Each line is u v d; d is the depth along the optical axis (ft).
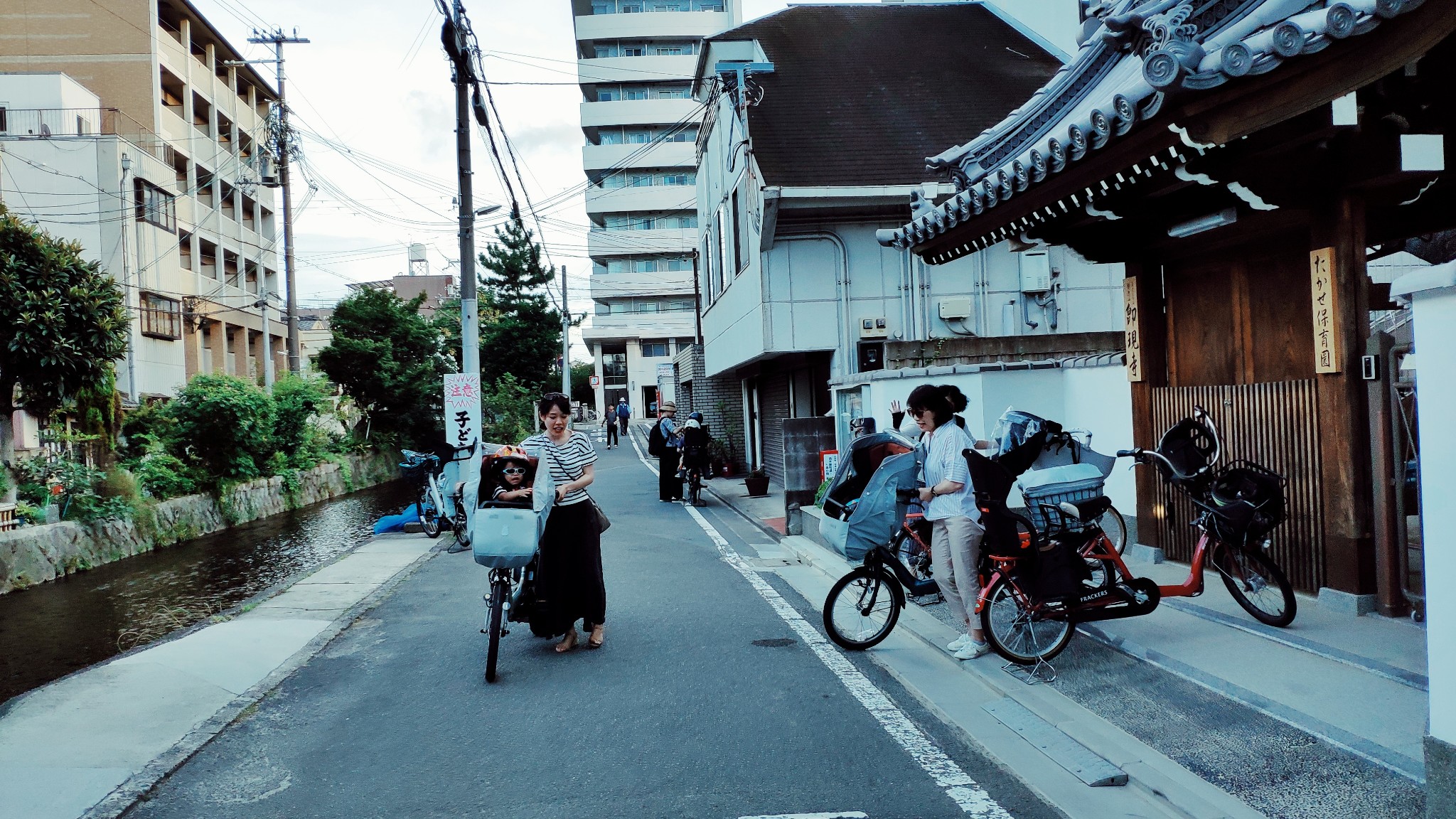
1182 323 26.14
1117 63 25.95
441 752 15.11
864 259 50.39
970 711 16.55
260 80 131.34
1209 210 21.72
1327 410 20.08
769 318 49.75
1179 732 14.44
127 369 81.25
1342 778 12.34
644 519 49.21
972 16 65.82
